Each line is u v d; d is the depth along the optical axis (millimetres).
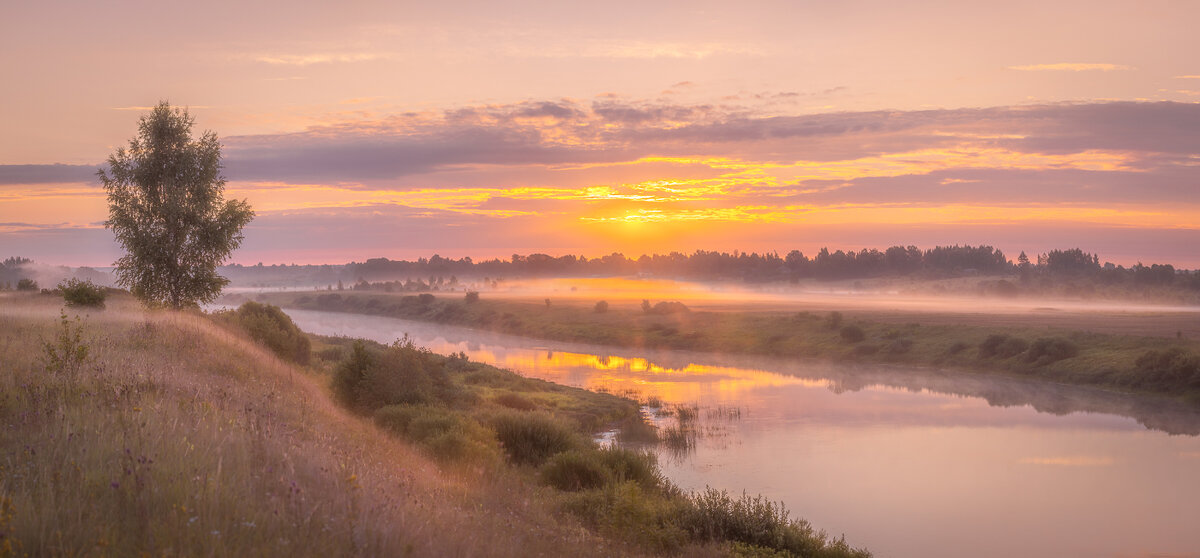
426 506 7500
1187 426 44312
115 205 33812
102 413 8023
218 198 35875
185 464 6270
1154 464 33094
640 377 68312
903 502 25688
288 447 8039
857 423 42719
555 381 63844
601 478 17828
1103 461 33531
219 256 35469
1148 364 61406
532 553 7617
